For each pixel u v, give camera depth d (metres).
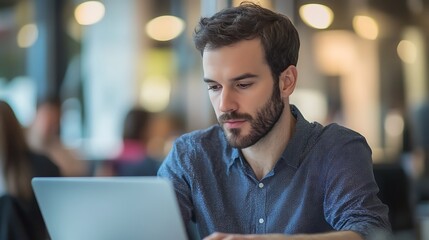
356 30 8.59
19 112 8.26
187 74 8.55
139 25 8.74
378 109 9.15
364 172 2.10
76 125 8.42
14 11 8.41
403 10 9.16
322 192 2.14
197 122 8.36
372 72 9.10
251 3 2.14
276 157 2.16
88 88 8.61
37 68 8.47
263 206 2.17
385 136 9.05
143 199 1.76
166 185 1.72
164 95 8.62
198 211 2.24
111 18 8.73
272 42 2.01
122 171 5.16
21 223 3.11
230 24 1.99
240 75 1.98
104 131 8.52
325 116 8.62
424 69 9.81
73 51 8.62
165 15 8.71
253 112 2.01
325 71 8.62
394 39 9.34
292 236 1.79
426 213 4.43
